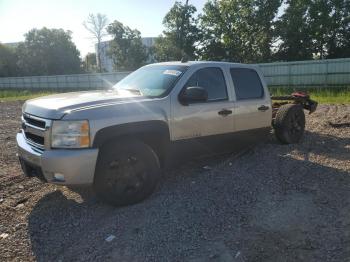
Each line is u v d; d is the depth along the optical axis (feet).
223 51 151.43
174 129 16.30
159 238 12.35
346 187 16.21
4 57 235.61
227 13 146.82
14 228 13.41
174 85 16.72
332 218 13.46
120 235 12.62
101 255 11.50
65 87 151.74
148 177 15.12
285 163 19.81
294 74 98.68
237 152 22.24
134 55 177.99
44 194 16.57
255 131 20.84
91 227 13.30
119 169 14.51
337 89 84.79
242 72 20.57
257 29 144.97
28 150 14.38
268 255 11.30
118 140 14.70
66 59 234.58
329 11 134.72
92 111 13.92
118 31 175.42
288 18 138.31
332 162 19.88
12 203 15.62
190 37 150.20
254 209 14.32
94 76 140.56
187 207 14.57
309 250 11.50
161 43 154.40
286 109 24.03
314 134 27.50
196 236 12.43
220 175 18.10
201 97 15.97
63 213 14.53
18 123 40.29
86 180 13.70
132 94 16.53
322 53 141.79
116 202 14.57
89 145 13.67
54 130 13.56
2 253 11.76
